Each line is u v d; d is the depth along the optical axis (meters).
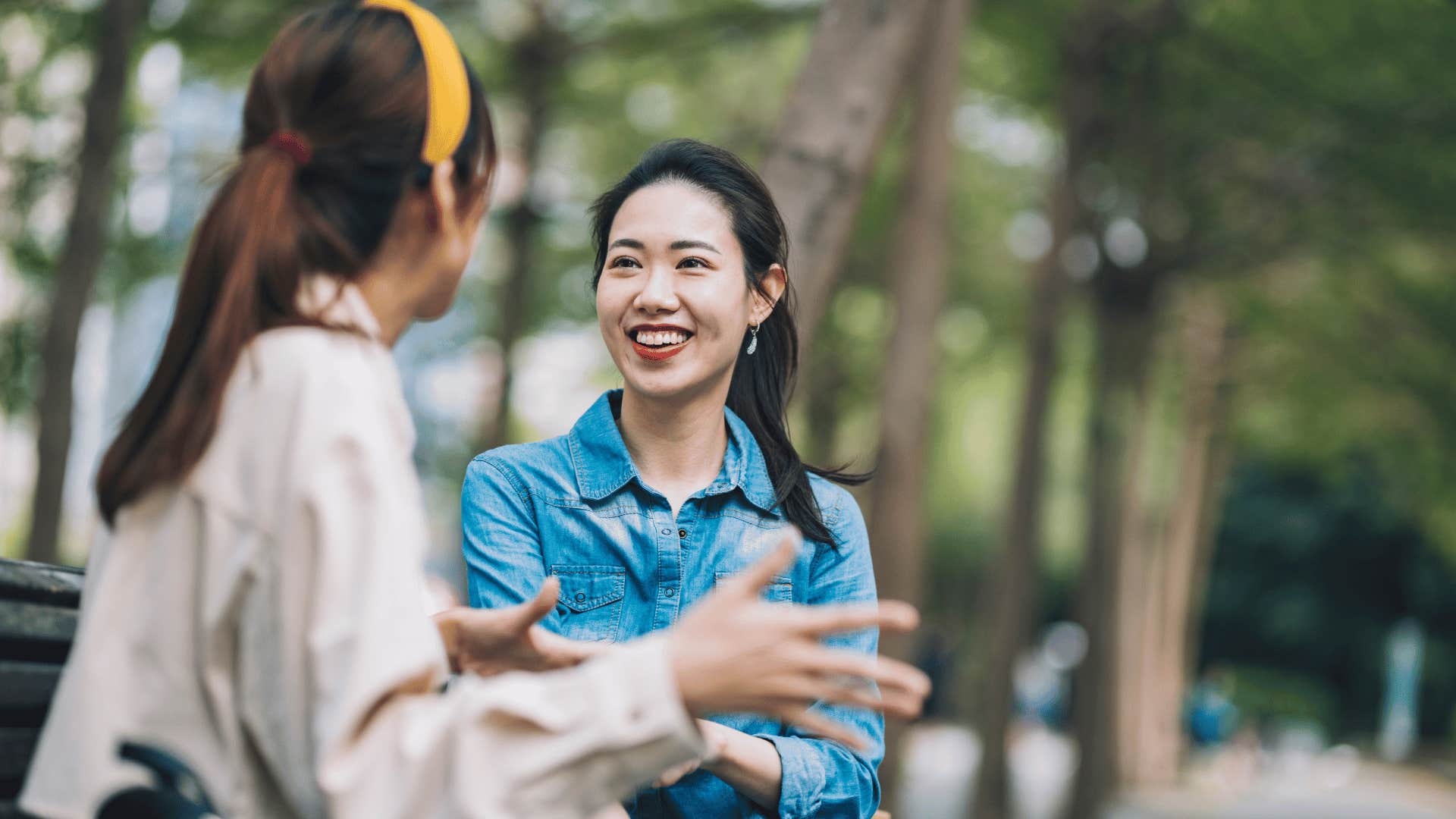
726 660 1.76
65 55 12.17
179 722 1.83
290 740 1.75
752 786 2.85
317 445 1.79
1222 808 25.69
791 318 3.43
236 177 1.97
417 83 2.01
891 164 16.75
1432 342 18.09
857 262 18.92
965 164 20.14
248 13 13.14
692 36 15.41
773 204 3.29
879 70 6.31
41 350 10.97
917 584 9.91
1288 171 16.39
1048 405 16.61
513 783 1.71
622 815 2.30
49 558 10.74
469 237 2.11
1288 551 45.31
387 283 2.05
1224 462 30.27
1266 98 15.45
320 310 1.92
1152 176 16.75
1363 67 14.49
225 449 1.83
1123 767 24.27
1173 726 28.92
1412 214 15.63
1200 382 23.83
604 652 2.40
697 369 3.17
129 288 13.72
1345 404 21.33
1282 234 16.89
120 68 11.16
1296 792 32.31
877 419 10.10
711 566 3.21
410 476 1.93
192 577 1.83
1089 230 17.86
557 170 18.70
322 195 1.97
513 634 2.35
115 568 1.86
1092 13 15.36
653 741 1.74
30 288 11.98
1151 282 17.89
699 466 3.29
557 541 3.20
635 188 3.25
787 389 3.46
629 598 3.19
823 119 6.29
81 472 13.80
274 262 1.91
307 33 2.02
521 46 16.08
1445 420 19.03
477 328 20.59
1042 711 42.00
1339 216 16.41
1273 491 45.41
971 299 21.64
